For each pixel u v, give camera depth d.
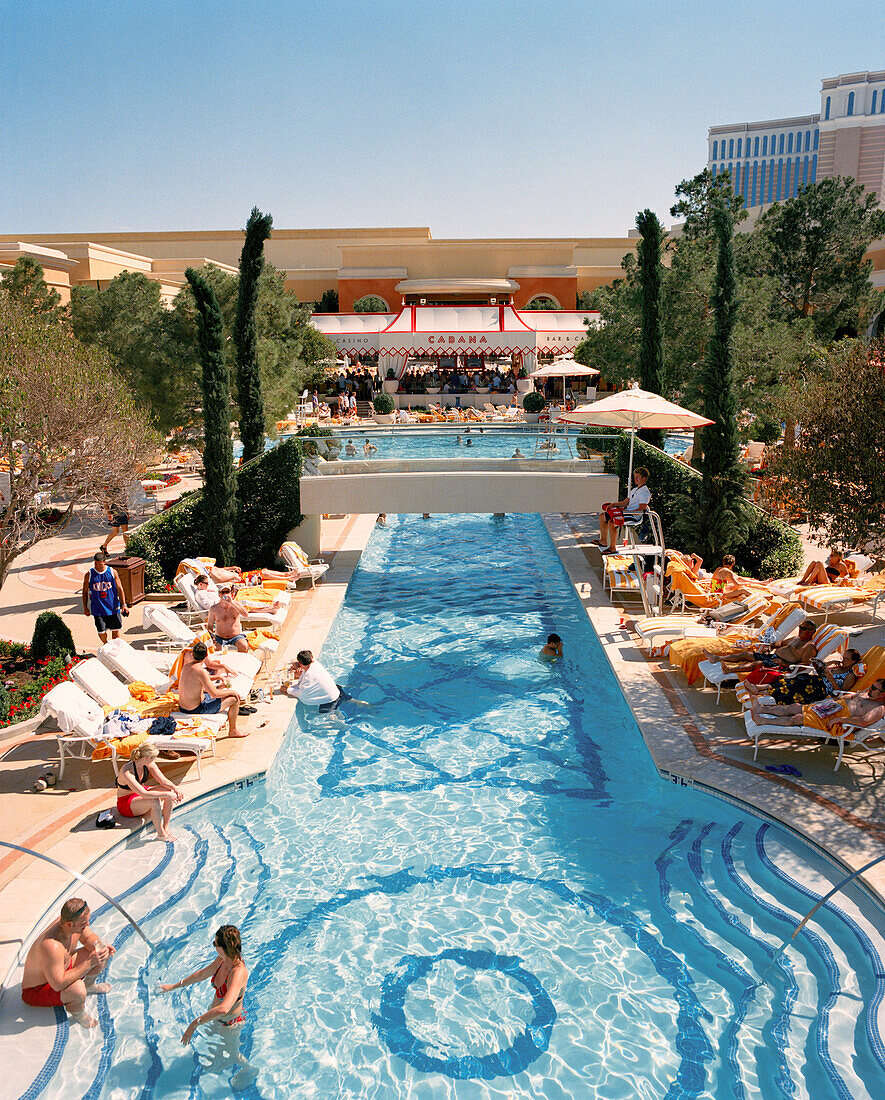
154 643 13.80
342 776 10.13
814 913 6.78
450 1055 6.02
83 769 9.72
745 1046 6.02
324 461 18.62
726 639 12.12
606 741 10.96
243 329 18.73
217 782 9.31
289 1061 5.97
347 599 17.50
